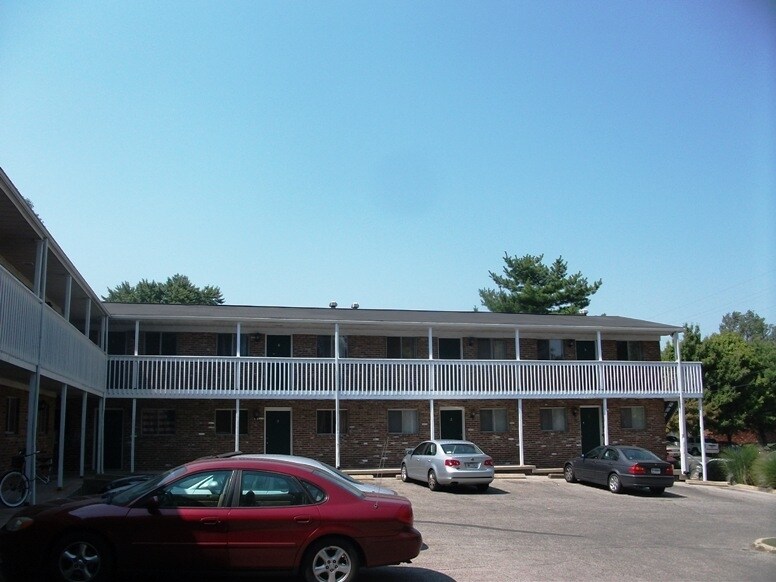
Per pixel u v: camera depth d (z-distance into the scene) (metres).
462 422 30.27
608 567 11.60
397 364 28.16
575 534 15.01
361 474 26.42
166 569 8.97
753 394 46.97
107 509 9.09
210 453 27.50
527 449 30.61
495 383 28.95
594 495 22.66
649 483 22.69
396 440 29.36
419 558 11.98
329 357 29.53
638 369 30.44
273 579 9.93
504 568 11.30
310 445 28.55
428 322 28.95
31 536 8.90
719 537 15.12
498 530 15.27
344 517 9.27
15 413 20.78
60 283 21.45
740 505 21.30
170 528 8.98
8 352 13.57
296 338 29.30
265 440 28.16
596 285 61.53
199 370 26.34
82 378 20.69
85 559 8.88
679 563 12.12
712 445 46.03
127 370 25.69
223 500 9.20
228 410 28.05
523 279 63.28
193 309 29.52
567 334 32.00
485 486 23.12
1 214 14.55
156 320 26.94
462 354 30.83
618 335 32.44
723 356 47.69
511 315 34.50
